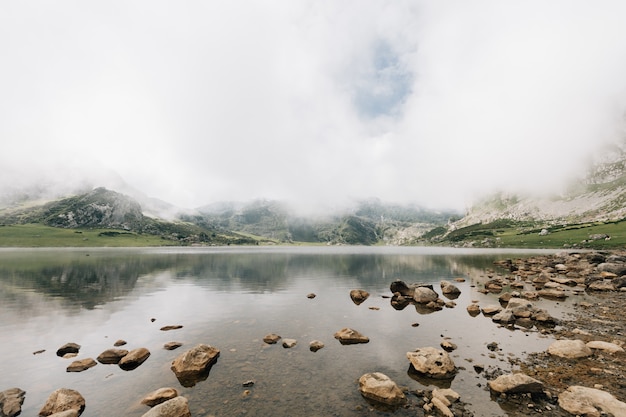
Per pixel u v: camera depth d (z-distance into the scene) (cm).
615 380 1666
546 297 4116
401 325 2917
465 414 1364
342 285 5631
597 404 1370
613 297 4088
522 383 1541
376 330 2752
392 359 2070
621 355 2014
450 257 14188
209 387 1678
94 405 1497
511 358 2030
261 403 1506
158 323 3000
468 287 5188
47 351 2242
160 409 1339
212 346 2178
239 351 2234
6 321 3038
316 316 3284
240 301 4097
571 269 6719
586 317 3055
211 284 5678
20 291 4681
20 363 2020
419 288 4200
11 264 8988
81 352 2231
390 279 6450
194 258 13388
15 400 1500
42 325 2908
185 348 2314
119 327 2856
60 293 4562
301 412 1423
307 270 8394
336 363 2006
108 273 7162
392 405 1481
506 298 3962
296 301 4116
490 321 3045
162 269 8344
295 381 1750
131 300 4106
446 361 1856
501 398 1511
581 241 18662
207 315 3322
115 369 1925
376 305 3872
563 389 1583
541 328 2742
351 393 1608
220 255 16438
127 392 1633
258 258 13988
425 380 1739
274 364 1994
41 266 8494
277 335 2594
